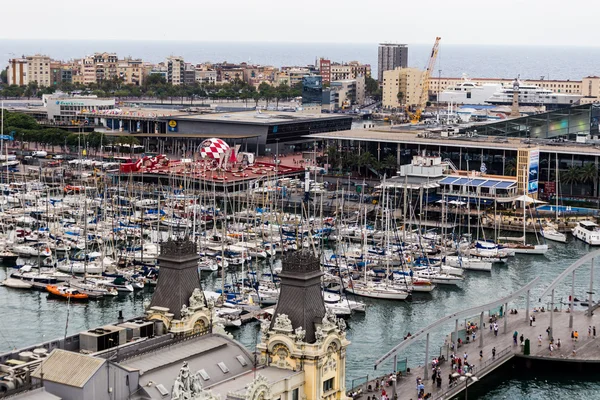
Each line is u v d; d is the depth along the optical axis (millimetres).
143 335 157000
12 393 131000
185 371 130500
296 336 149875
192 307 160625
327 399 152500
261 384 140500
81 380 132500
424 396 199875
